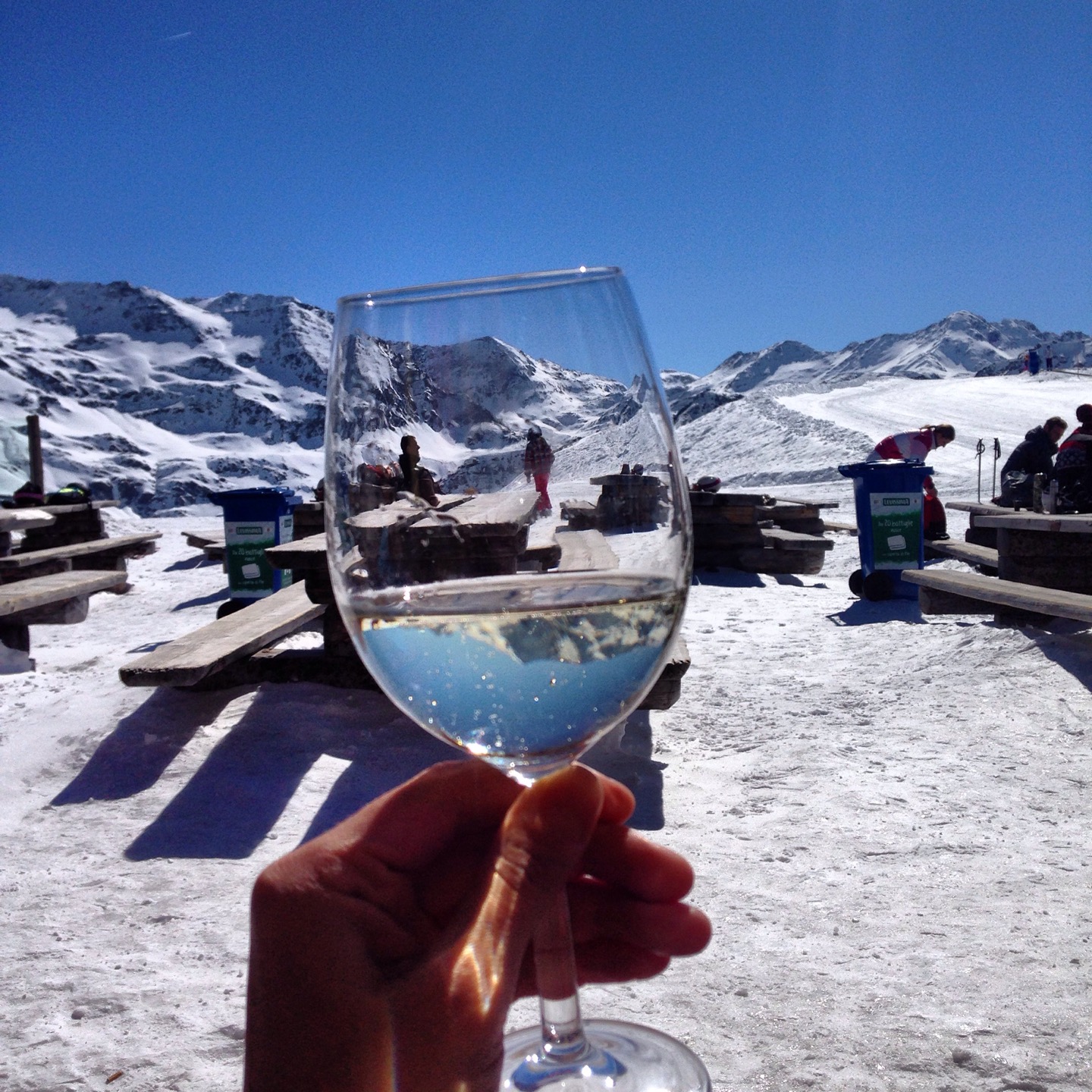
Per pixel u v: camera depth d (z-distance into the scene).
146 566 12.80
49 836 3.13
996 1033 1.82
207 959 2.27
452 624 0.71
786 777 3.54
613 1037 1.03
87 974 2.20
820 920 2.39
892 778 3.49
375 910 0.85
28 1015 2.03
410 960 0.82
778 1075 1.70
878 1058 1.75
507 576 0.77
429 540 0.76
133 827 3.17
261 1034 0.82
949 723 4.11
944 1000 1.96
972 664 4.93
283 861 0.85
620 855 0.94
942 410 51.12
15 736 4.01
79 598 6.34
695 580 9.92
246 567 8.08
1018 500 10.52
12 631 5.87
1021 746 3.77
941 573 6.42
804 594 8.83
